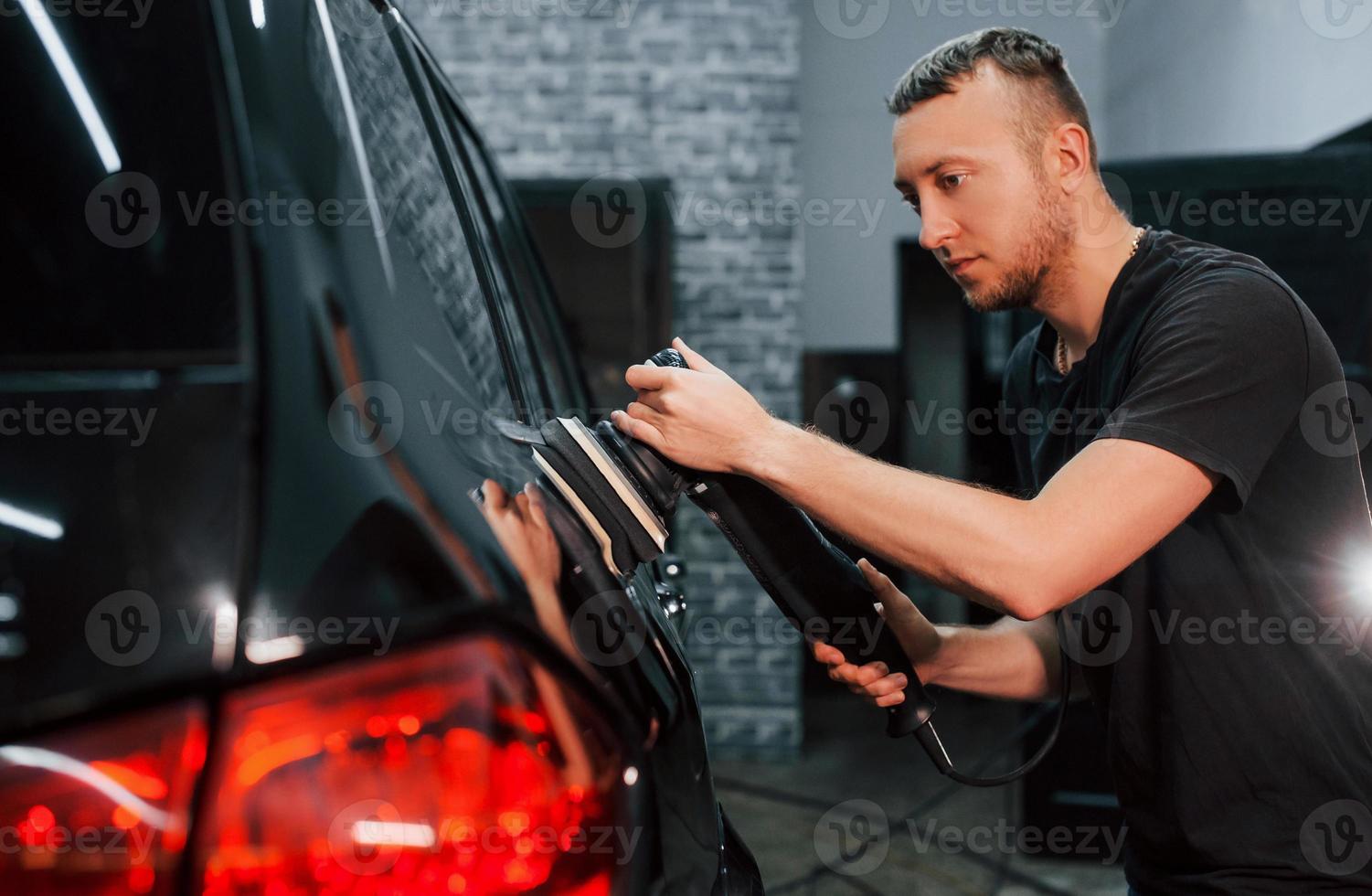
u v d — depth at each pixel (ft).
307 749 1.71
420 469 2.04
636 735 2.08
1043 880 8.56
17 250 2.23
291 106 2.53
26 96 2.43
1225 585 3.10
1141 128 16.75
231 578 1.78
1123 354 3.26
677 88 12.21
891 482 2.77
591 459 2.66
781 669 12.12
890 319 18.40
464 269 3.24
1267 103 11.87
